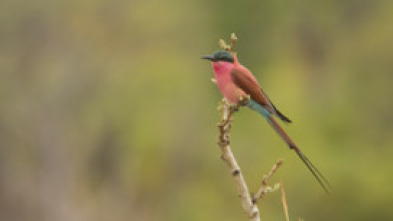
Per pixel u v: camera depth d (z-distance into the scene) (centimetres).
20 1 2012
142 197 1953
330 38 2402
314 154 1609
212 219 1691
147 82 2153
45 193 1900
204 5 2316
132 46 2173
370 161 1664
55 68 2061
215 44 2325
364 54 2292
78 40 2097
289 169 1581
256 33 2369
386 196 1575
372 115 2064
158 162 2005
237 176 382
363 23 2402
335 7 2436
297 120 1741
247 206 383
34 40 2048
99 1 2128
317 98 2108
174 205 1878
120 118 2078
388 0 2388
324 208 1559
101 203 1920
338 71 2269
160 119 2088
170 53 2208
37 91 2023
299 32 2419
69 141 1992
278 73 2170
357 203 1575
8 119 1969
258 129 1783
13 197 1875
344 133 1786
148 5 2198
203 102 2184
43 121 1995
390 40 2270
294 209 1531
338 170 1589
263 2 2341
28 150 1959
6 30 2023
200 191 1775
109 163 2005
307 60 2384
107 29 2142
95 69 2102
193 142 2045
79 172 1972
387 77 2223
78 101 2059
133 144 2030
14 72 2020
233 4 2314
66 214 1888
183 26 2298
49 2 2044
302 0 2408
